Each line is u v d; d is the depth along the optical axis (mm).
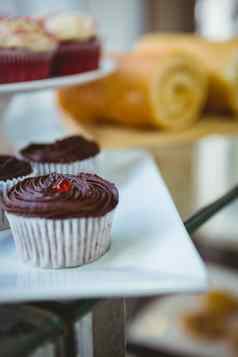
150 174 607
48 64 771
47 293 427
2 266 493
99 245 489
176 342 1032
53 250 483
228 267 1257
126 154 663
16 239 499
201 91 889
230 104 909
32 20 806
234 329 1056
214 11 1408
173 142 813
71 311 438
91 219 479
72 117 863
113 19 1599
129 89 846
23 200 490
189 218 551
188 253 461
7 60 730
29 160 604
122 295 427
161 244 485
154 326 1070
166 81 844
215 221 1252
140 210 542
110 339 460
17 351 413
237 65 901
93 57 822
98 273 459
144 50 991
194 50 942
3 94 670
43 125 804
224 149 936
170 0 1501
